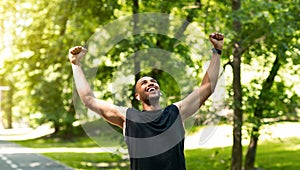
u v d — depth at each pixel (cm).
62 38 1516
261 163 1605
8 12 1792
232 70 1047
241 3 1004
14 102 2956
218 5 1087
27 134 3528
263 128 1111
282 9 932
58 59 1627
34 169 1562
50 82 2109
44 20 1691
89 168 1554
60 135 2892
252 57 1111
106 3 1242
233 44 999
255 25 975
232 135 1085
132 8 1177
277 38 962
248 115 1107
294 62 971
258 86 1126
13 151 2253
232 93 1035
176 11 1116
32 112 2516
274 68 1134
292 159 1642
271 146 1962
